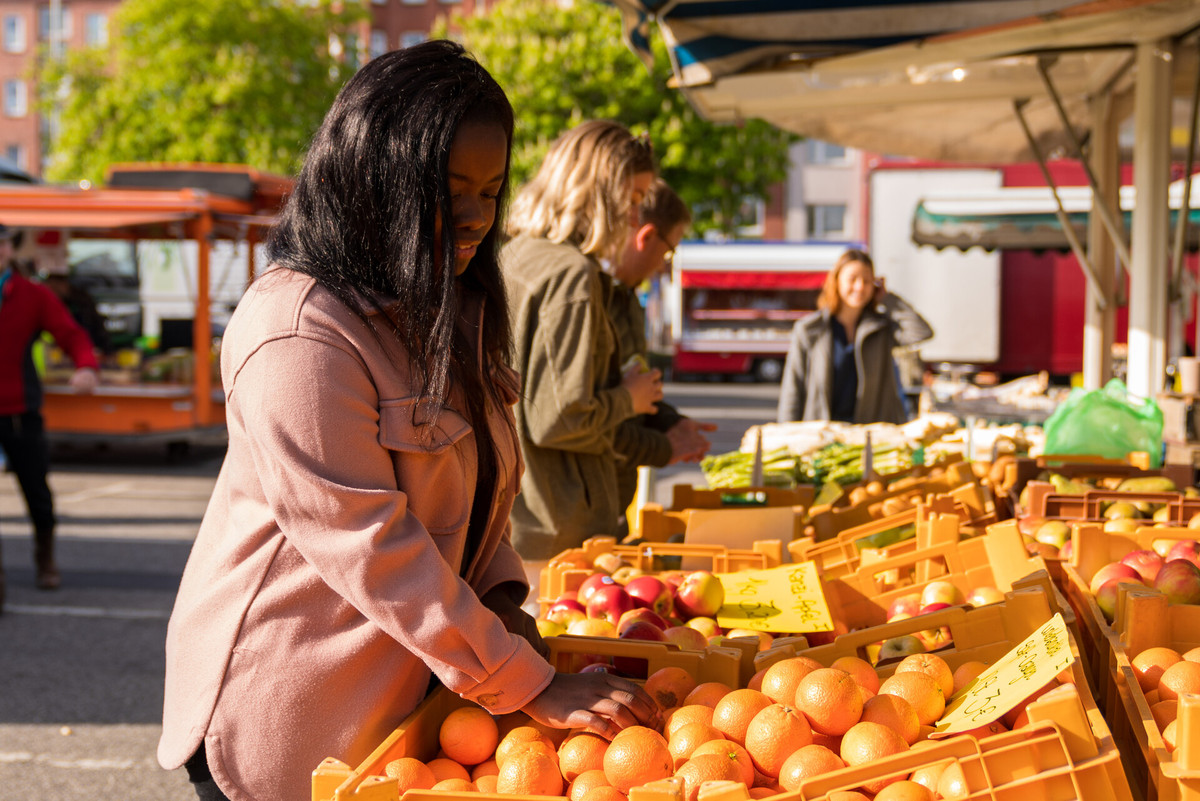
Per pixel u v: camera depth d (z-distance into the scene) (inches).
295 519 55.4
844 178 1427.2
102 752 163.8
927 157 286.8
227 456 62.5
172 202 479.5
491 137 57.6
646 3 151.3
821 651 76.5
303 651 57.9
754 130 884.0
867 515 130.1
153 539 327.0
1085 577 100.7
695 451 147.6
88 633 227.9
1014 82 230.7
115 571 285.1
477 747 63.9
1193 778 51.6
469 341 65.4
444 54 58.3
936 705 68.6
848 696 63.9
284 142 1031.0
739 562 109.6
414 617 55.0
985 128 275.1
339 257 56.6
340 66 1091.9
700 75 159.2
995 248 513.7
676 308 1037.8
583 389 113.7
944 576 97.4
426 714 63.3
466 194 58.5
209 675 59.1
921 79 211.0
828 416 231.0
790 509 118.3
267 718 57.7
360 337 56.0
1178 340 337.1
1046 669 58.8
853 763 60.6
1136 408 167.8
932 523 104.0
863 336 228.7
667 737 65.0
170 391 487.2
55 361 494.9
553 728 65.4
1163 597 75.2
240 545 59.1
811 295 1026.1
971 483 131.6
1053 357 820.6
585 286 114.0
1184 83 224.8
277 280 57.3
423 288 56.0
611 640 74.4
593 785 58.7
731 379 1063.6
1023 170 691.4
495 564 70.2
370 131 56.0
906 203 794.8
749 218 1425.9
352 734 58.2
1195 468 156.6
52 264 526.3
